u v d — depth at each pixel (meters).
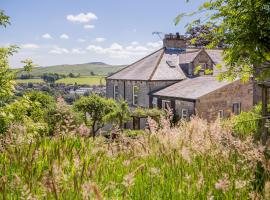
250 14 5.92
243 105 29.06
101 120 28.53
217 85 28.62
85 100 28.28
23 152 3.39
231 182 3.36
